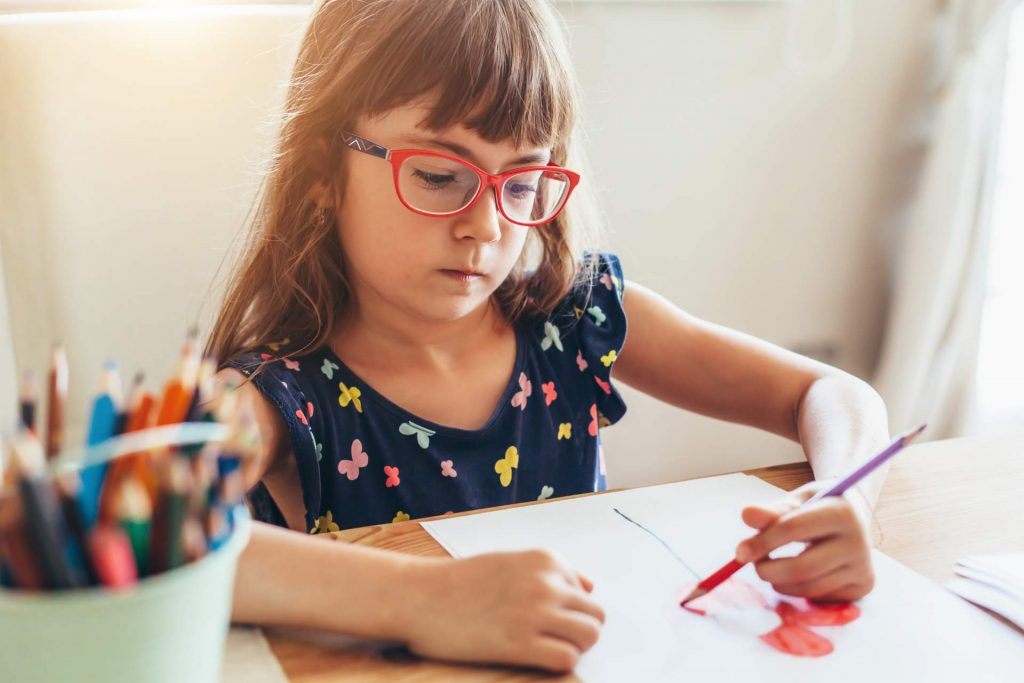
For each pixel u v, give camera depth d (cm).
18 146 104
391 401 79
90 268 107
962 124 156
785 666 45
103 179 106
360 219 72
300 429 72
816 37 150
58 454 33
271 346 79
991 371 191
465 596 46
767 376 87
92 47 104
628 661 45
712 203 151
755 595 52
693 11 141
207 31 106
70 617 30
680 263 152
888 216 165
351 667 45
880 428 74
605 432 155
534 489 86
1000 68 158
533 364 87
